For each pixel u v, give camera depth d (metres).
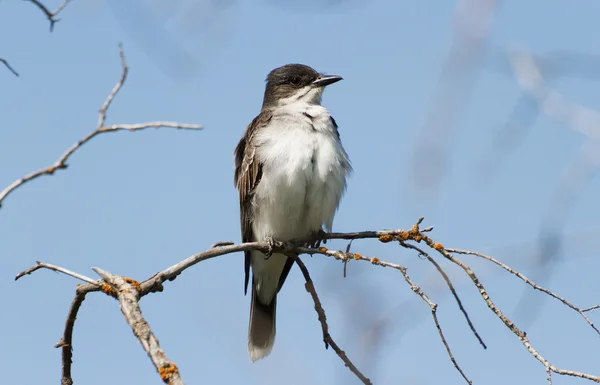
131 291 6.66
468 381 6.76
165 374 5.62
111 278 6.83
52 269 6.79
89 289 6.84
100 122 5.58
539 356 6.54
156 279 7.05
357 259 7.52
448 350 6.82
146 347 5.93
